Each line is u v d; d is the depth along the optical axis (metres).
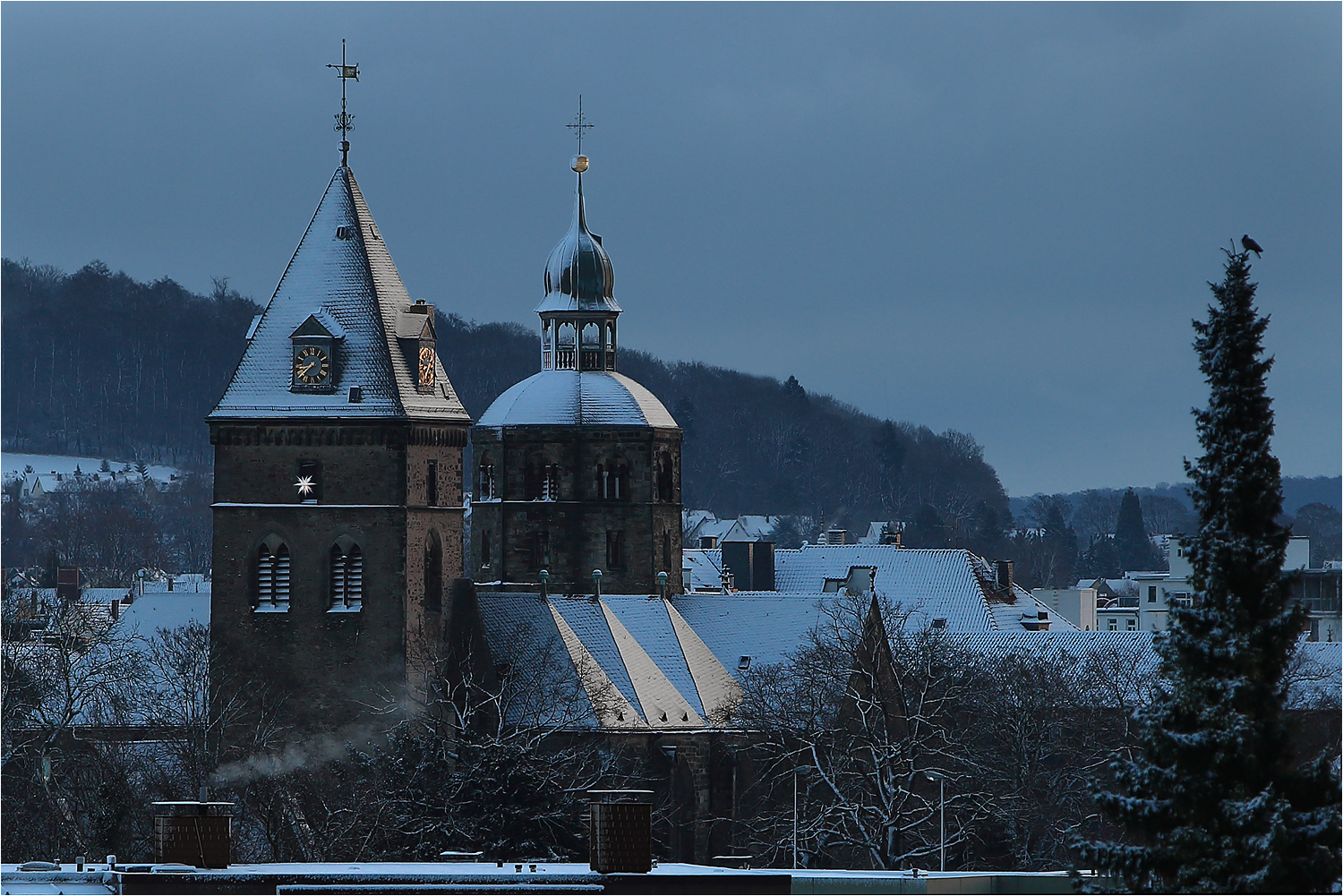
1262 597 168.88
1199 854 166.12
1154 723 170.00
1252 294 171.00
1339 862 164.25
